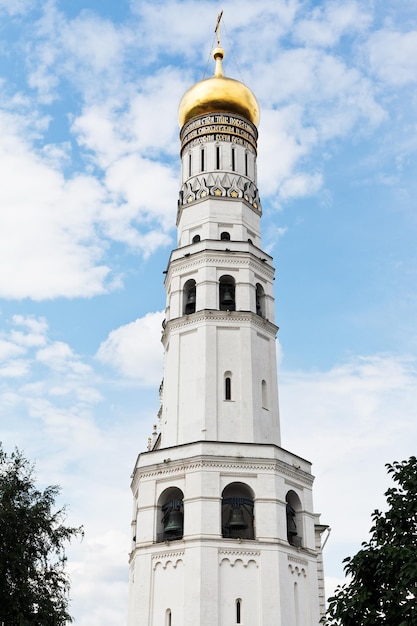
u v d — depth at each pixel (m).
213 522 49.31
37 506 44.62
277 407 56.78
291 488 53.03
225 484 50.81
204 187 64.00
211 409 54.00
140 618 48.38
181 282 60.47
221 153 65.56
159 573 49.41
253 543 49.22
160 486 52.12
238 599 47.59
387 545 30.23
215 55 72.12
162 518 51.78
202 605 46.69
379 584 30.36
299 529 52.84
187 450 51.84
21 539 43.44
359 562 30.83
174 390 56.06
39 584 43.78
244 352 56.47
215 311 57.31
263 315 60.19
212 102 67.12
